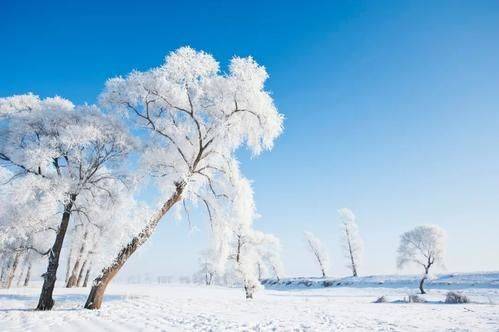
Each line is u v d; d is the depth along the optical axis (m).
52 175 15.21
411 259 47.16
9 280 33.09
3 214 14.34
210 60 14.89
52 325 9.57
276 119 15.10
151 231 14.30
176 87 14.70
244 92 14.67
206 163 16.25
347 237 63.31
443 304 22.47
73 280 36.56
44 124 15.45
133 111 15.58
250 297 25.94
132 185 15.84
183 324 9.91
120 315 11.73
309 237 72.25
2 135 15.43
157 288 42.03
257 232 27.86
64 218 15.95
